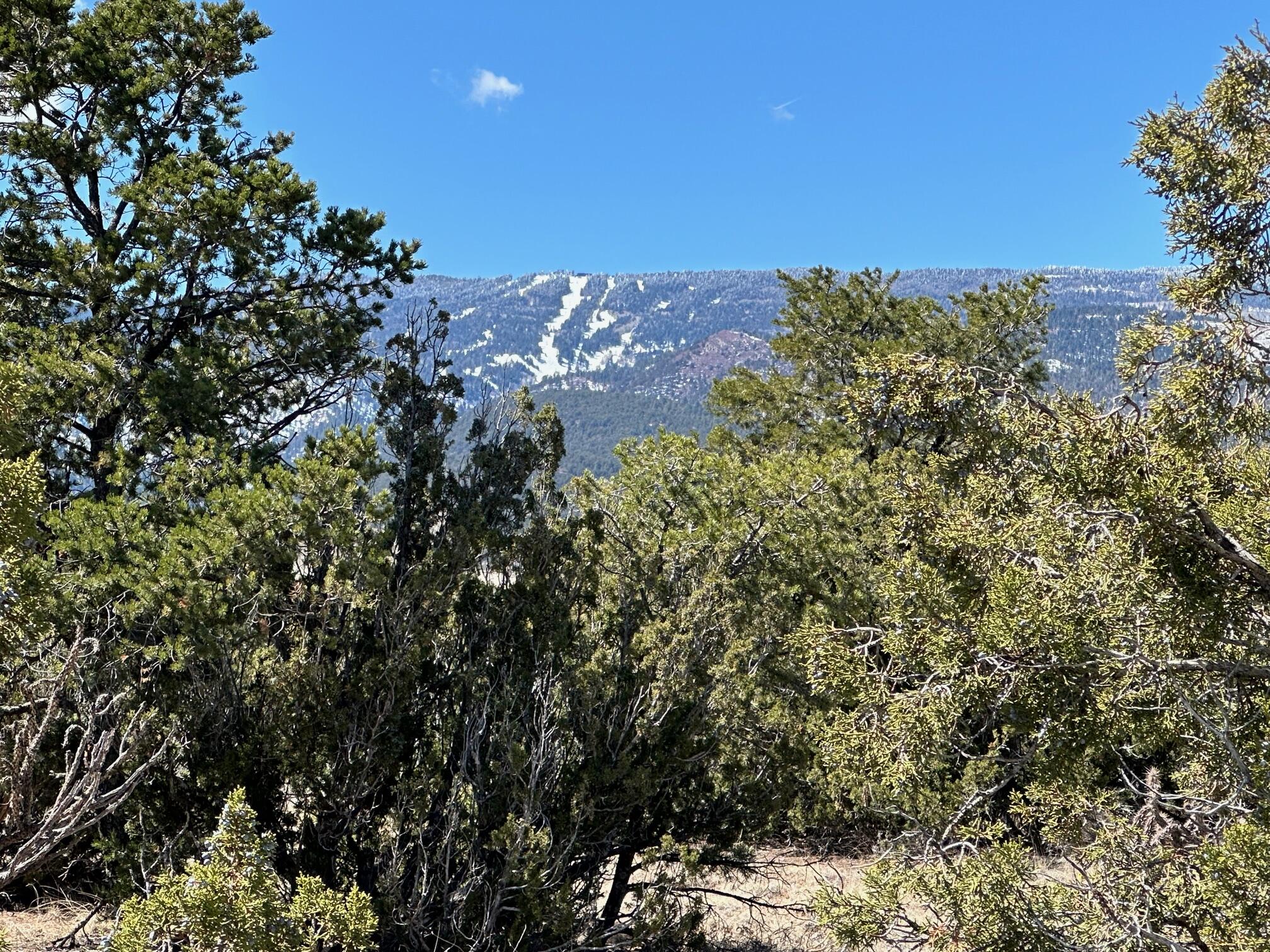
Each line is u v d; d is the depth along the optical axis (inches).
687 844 429.7
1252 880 255.6
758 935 496.4
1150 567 252.7
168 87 660.1
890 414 289.1
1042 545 272.5
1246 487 268.1
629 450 506.6
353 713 363.9
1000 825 323.6
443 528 410.0
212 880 187.6
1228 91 277.6
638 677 431.8
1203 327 265.6
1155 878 295.6
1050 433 274.4
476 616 411.5
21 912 413.4
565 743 404.5
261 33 677.9
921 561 303.7
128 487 460.4
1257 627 262.2
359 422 401.1
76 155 599.5
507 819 360.5
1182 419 268.7
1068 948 275.7
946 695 277.7
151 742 339.3
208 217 563.2
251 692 366.9
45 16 620.7
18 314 583.2
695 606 434.3
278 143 705.6
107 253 566.3
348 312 633.6
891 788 300.0
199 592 343.0
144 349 580.7
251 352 658.2
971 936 285.7
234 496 353.4
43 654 314.7
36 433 493.4
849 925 310.7
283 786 374.0
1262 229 269.1
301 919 201.0
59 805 229.0
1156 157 286.0
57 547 362.3
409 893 365.7
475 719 382.0
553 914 368.2
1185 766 325.1
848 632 320.8
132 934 182.7
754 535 487.5
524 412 451.5
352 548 354.3
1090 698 267.1
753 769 456.1
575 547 450.6
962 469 299.1
